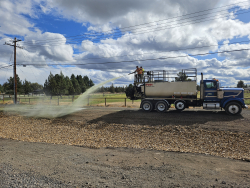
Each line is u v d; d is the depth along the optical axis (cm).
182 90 1659
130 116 1595
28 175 488
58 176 481
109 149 870
